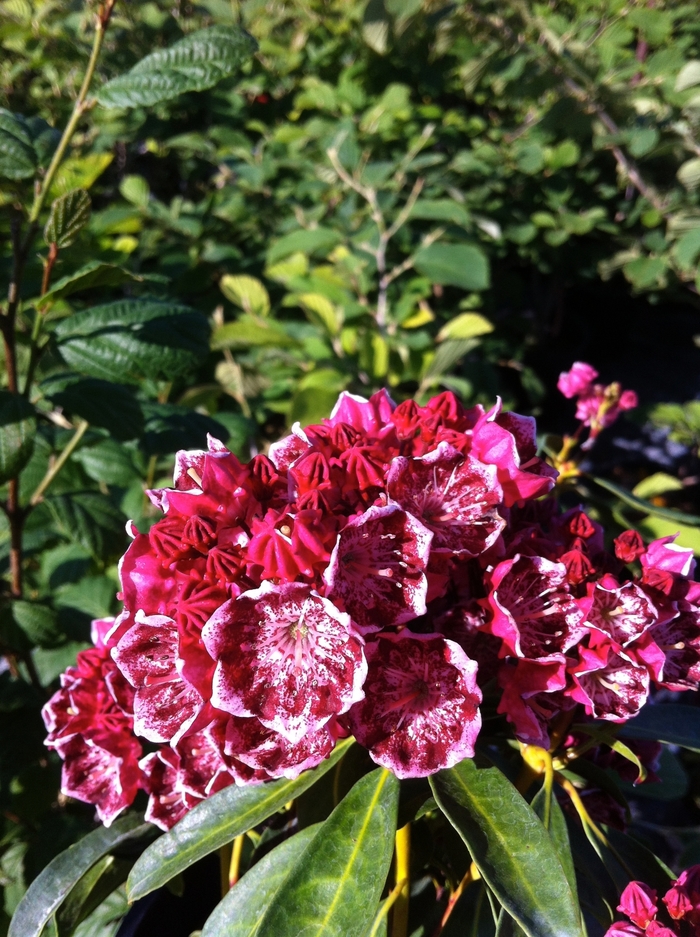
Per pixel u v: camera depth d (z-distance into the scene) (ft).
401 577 0.42
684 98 1.36
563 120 1.50
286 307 1.63
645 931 0.46
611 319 2.32
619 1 1.63
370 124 1.65
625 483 1.89
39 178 0.68
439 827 0.57
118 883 0.59
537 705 0.48
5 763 0.85
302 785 0.49
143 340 0.69
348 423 0.51
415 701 0.44
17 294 0.67
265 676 0.40
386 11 1.33
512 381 2.11
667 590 0.49
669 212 1.57
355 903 0.44
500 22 1.41
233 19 1.82
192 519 0.43
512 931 0.45
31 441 0.65
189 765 0.49
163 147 1.98
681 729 0.55
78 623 0.87
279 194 1.67
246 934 0.49
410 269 1.61
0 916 0.86
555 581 0.46
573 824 0.59
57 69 1.66
